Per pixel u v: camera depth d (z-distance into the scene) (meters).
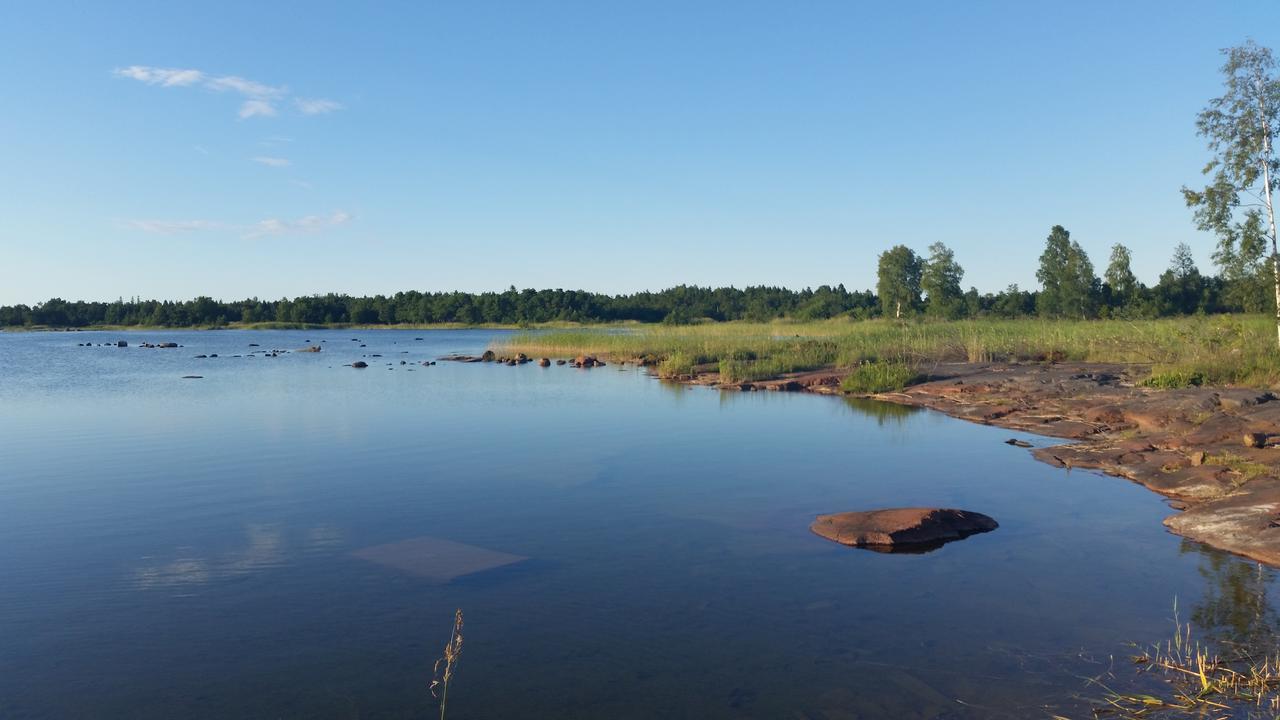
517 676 5.52
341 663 5.74
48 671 5.64
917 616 6.49
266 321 139.62
